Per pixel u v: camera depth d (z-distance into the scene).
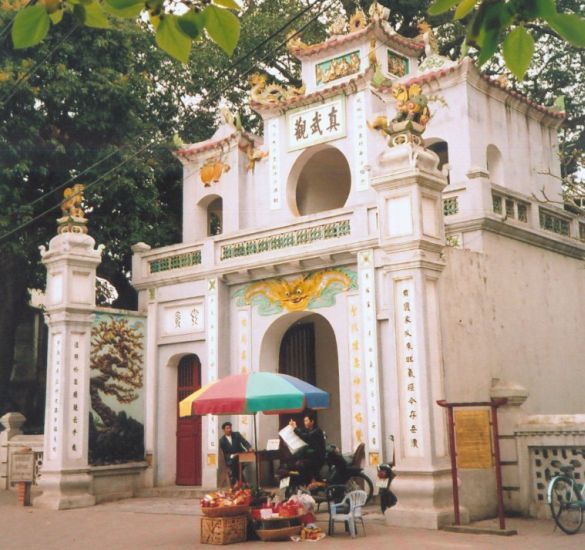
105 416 18.45
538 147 19.33
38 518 14.77
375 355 15.81
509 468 13.05
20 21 3.21
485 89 17.70
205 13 3.32
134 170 21.78
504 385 13.41
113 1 3.28
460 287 13.51
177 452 19.19
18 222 19.77
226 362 18.48
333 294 16.86
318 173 21.19
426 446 11.96
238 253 18.41
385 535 11.16
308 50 19.50
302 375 19.50
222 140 20.55
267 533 11.14
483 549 9.82
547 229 17.00
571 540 10.39
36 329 27.62
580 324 17.47
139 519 14.15
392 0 25.56
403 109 13.19
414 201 12.64
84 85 20.39
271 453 17.44
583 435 12.34
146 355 19.62
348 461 15.16
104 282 26.08
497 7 3.20
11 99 19.20
